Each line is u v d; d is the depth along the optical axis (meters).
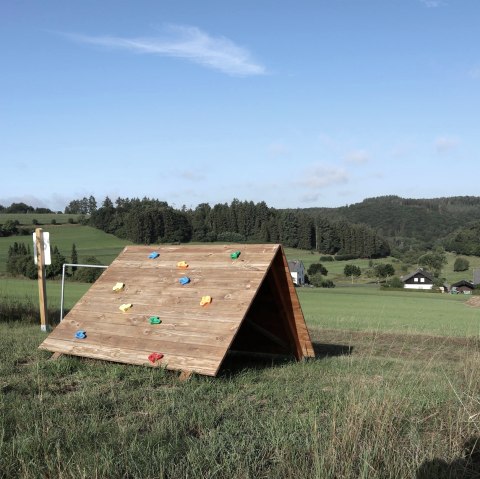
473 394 5.83
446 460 4.45
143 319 8.55
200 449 4.51
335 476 4.09
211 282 8.66
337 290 74.19
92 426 5.09
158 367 7.53
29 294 31.23
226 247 9.39
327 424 5.14
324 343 12.60
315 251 107.62
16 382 7.05
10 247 74.69
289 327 9.38
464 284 97.31
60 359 8.45
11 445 4.57
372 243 113.75
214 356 7.31
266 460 4.41
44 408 5.75
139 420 5.42
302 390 6.90
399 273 101.94
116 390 6.67
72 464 4.18
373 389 6.16
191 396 6.30
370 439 4.65
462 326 20.38
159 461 4.23
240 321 7.65
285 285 9.12
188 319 8.14
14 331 12.21
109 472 4.04
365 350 11.46
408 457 4.43
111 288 9.64
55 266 51.56
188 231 83.44
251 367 8.72
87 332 8.88
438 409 5.78
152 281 9.35
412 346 12.40
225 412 5.75
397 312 33.34
